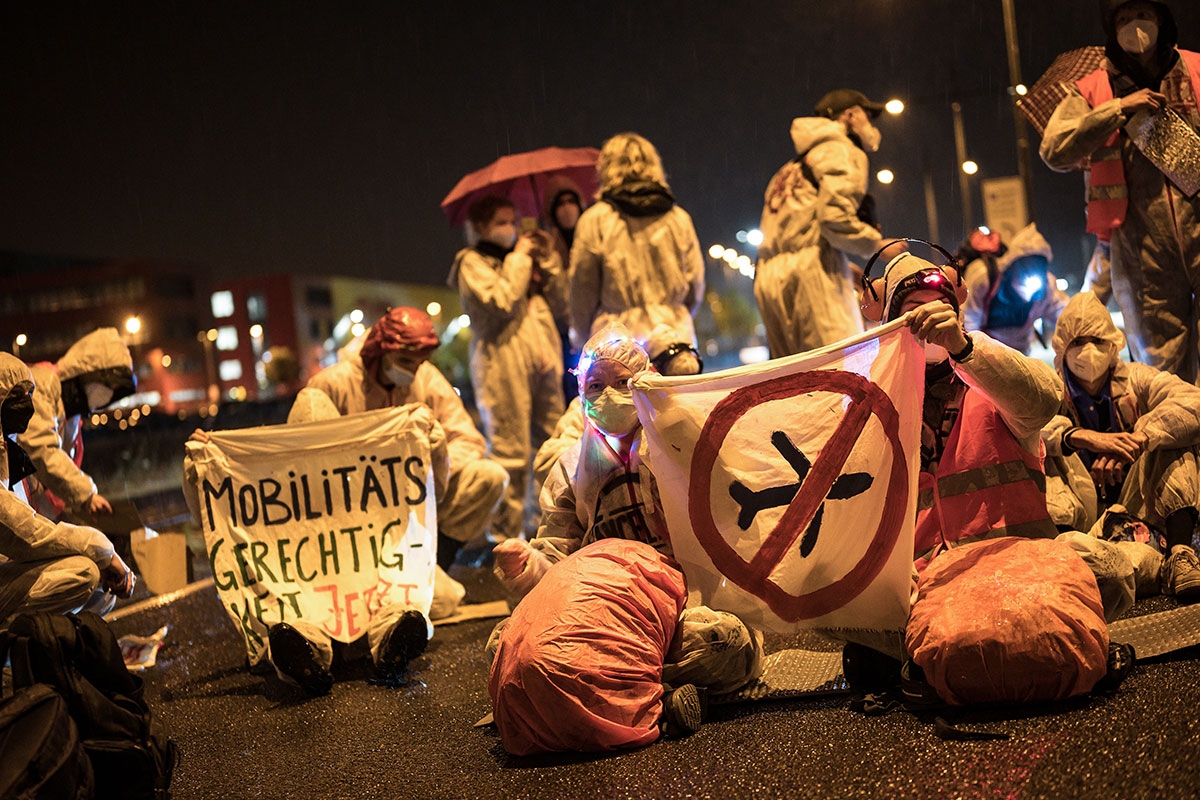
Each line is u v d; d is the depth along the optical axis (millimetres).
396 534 5770
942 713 3830
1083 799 3090
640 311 8477
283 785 4047
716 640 4168
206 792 4059
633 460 4480
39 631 3518
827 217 8203
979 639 3688
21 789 3143
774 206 8617
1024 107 6895
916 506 4090
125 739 3605
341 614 5645
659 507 4430
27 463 5375
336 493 5797
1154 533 5375
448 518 7164
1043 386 4055
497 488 7238
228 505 5762
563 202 9867
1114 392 5484
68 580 5164
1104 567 4141
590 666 3871
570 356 9648
